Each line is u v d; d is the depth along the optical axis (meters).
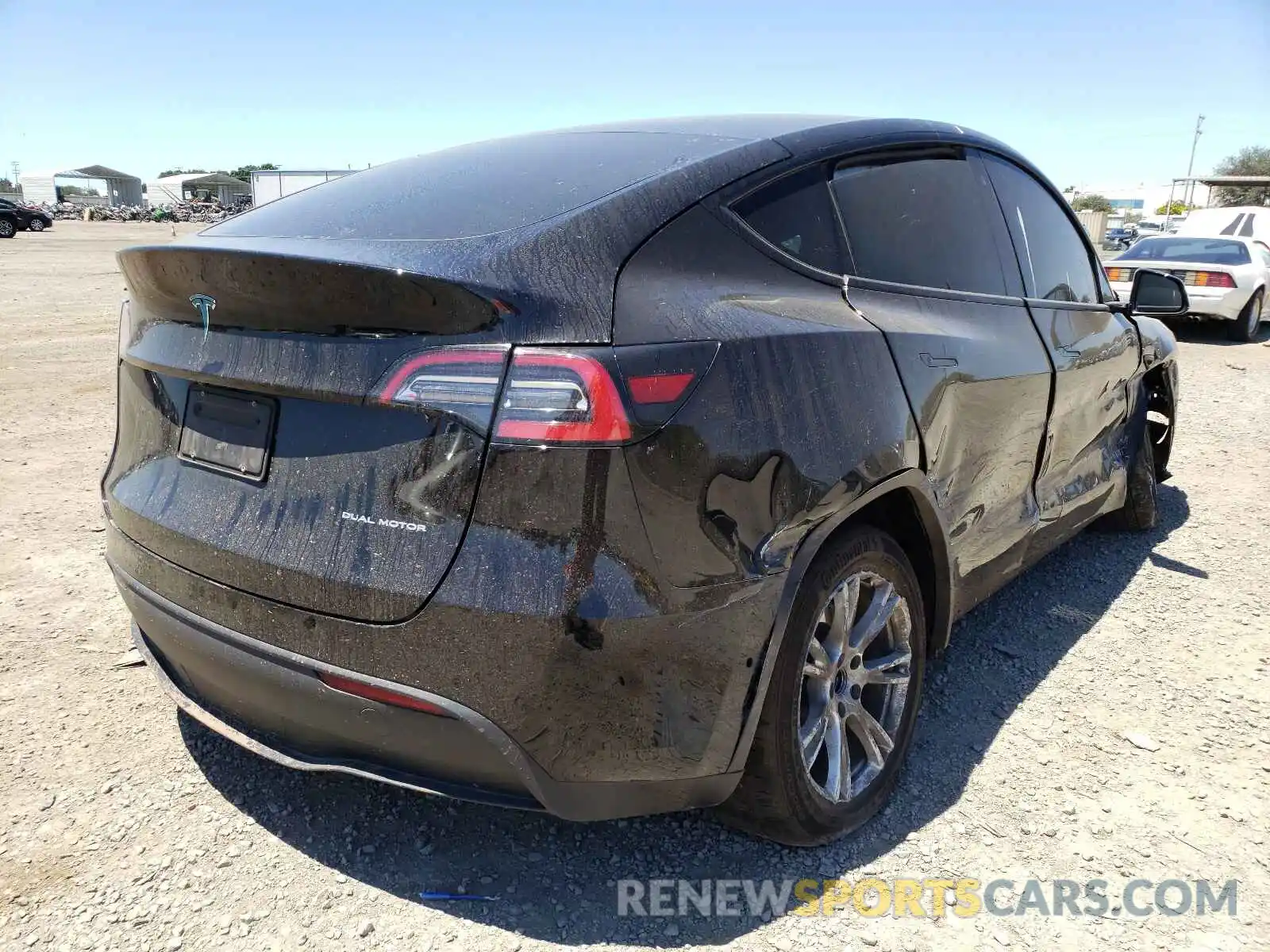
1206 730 2.94
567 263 1.90
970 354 2.68
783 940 2.10
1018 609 3.82
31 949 2.03
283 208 2.54
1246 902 2.22
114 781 2.61
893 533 2.66
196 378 2.12
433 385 1.78
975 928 2.14
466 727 1.81
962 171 3.08
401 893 2.22
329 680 1.90
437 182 2.43
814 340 2.17
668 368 1.85
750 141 2.47
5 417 6.66
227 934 2.09
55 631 3.47
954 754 2.81
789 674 2.13
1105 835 2.45
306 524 1.92
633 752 1.87
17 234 36.78
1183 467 5.93
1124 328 4.03
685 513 1.85
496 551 1.76
